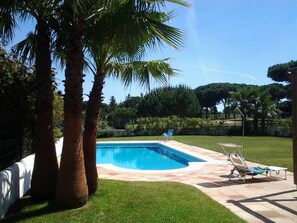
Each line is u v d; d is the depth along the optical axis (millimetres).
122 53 7539
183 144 24812
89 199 7441
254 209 7098
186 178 11117
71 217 6234
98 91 7863
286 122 31844
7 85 10070
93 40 6750
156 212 6621
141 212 6613
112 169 13016
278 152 18625
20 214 6453
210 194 8633
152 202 7363
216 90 75312
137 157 23109
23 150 9898
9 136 8078
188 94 53906
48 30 7273
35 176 7477
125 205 7074
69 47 6625
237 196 8375
